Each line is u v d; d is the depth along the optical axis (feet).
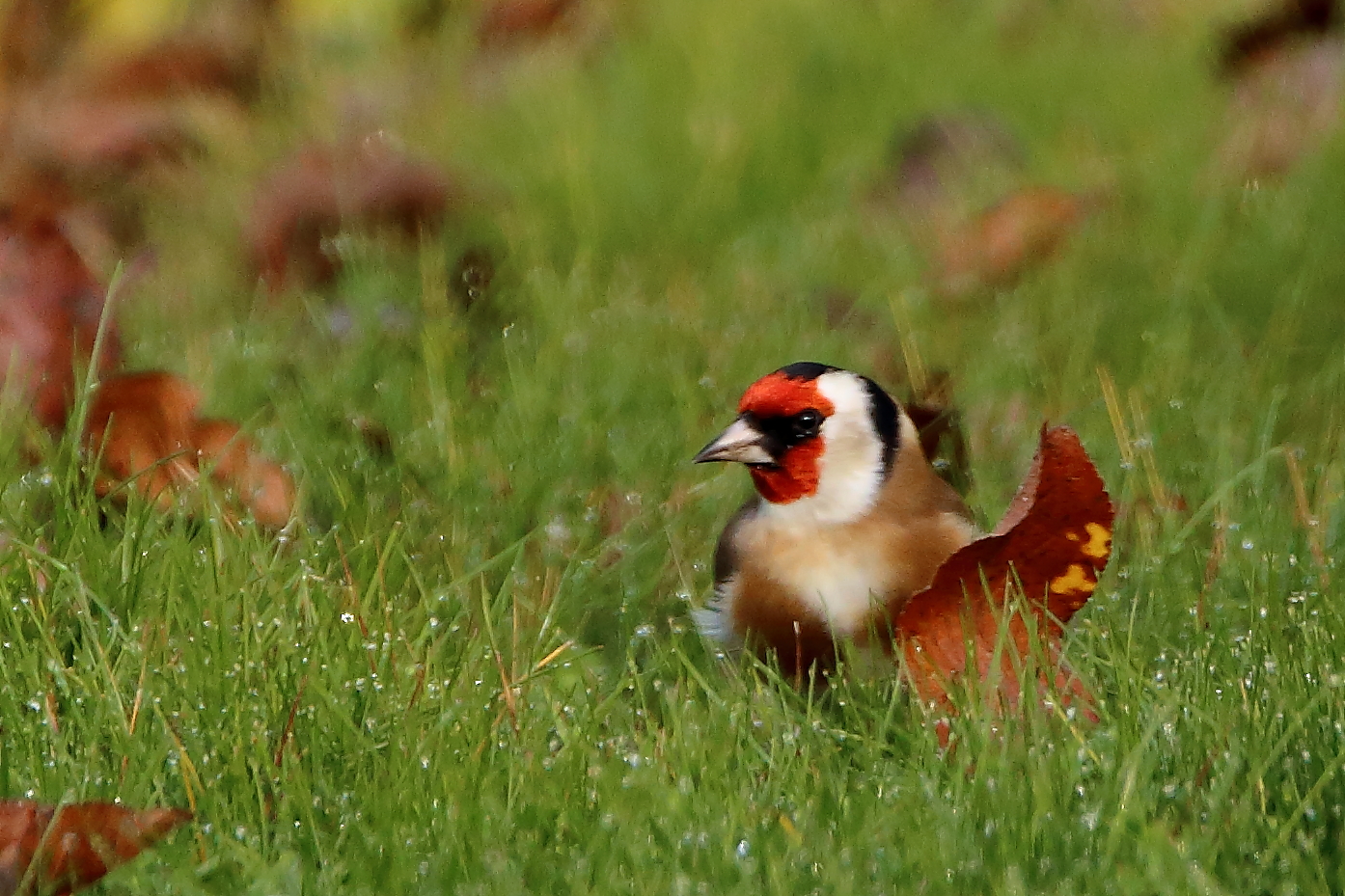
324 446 29.78
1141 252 38.47
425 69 54.08
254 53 53.01
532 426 30.89
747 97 47.65
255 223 40.32
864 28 52.54
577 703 23.35
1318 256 36.78
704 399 32.78
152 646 23.34
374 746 21.53
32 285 34.99
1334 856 19.62
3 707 21.88
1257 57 50.19
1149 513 28.45
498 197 42.42
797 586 25.13
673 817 19.97
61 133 46.70
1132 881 18.63
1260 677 22.49
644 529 28.81
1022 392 33.60
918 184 44.27
